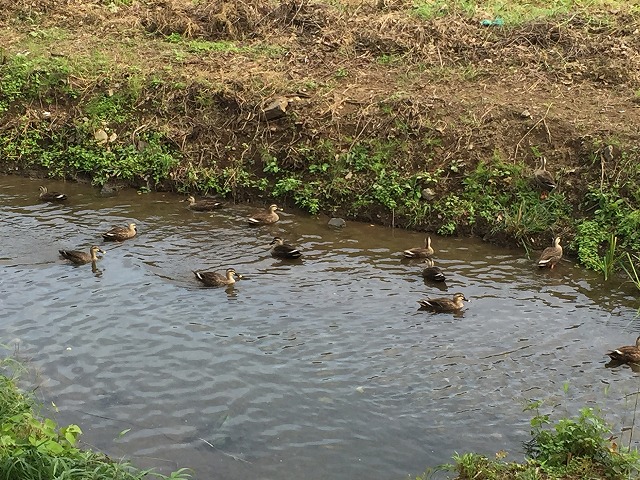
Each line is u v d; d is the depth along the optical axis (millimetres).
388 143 16281
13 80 19062
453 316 12070
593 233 14078
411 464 8648
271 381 10242
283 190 16234
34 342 11055
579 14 19656
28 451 7242
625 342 11344
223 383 10172
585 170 14945
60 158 17828
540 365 10719
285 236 15008
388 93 17406
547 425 9289
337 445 8977
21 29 21578
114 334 11344
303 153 16484
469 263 13969
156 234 15008
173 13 21656
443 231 15039
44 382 10078
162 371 10414
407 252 14078
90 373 10320
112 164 17375
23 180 17578
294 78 18422
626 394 10016
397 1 21641
